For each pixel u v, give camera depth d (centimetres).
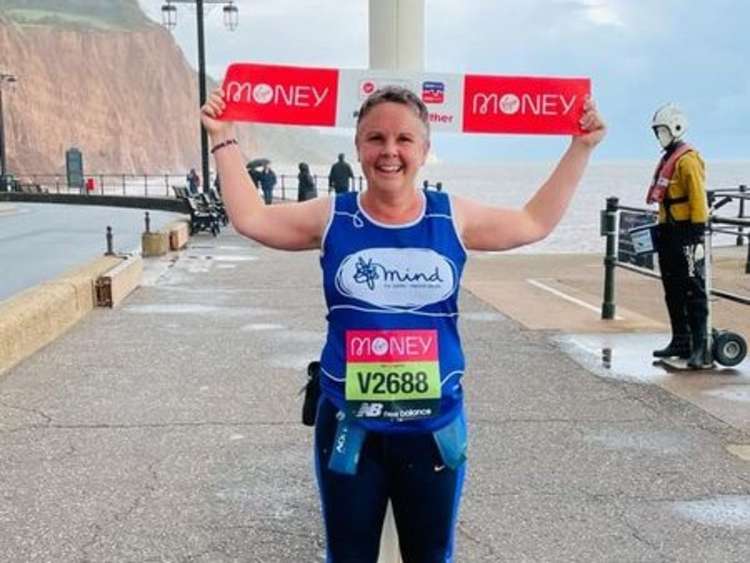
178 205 3450
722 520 405
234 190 268
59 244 2028
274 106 289
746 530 395
